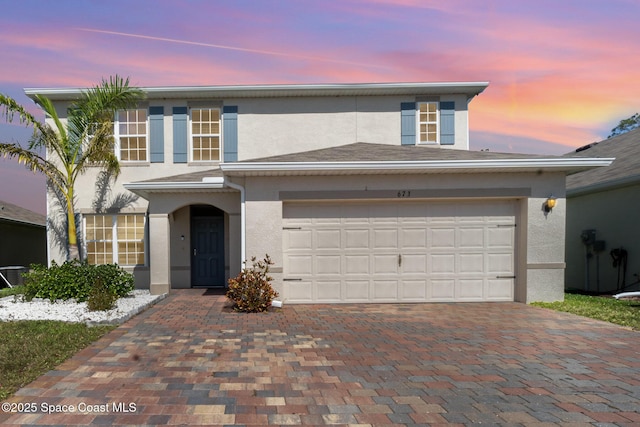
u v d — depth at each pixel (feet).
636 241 38.91
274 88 44.47
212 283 44.47
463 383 15.80
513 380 16.12
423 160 30.68
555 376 16.53
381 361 18.40
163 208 38.29
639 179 36.76
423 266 33.32
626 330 23.99
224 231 44.34
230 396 14.57
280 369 17.30
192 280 44.32
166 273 37.88
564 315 28.17
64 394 14.71
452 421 12.77
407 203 33.35
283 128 45.98
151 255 37.99
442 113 46.29
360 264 33.19
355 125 46.34
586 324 25.57
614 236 41.57
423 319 27.14
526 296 32.63
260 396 14.57
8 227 57.57
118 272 33.65
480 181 32.65
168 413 13.28
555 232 32.65
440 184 32.63
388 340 21.91
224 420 12.83
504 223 33.58
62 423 12.66
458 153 34.78
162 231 38.14
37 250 65.87
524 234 32.89
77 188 44.68
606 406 13.75
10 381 15.79
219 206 38.70
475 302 33.37
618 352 19.74
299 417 13.05
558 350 20.07
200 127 46.01
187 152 45.21
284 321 26.48
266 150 45.70
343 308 31.07
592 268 44.50
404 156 33.12
